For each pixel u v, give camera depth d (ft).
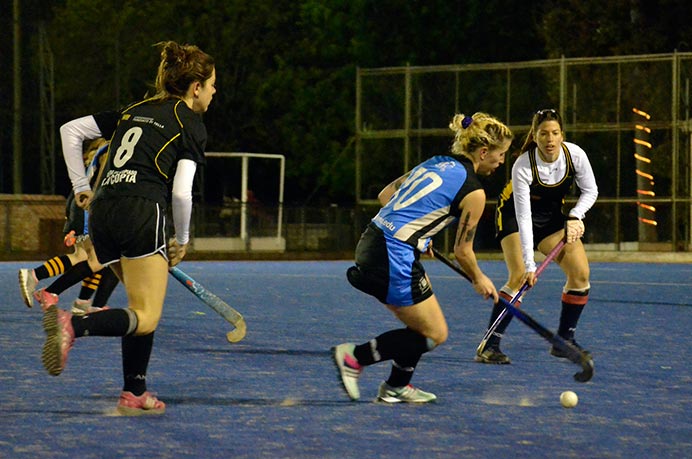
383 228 45.65
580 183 63.87
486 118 46.70
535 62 203.10
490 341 60.44
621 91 197.98
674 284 131.54
